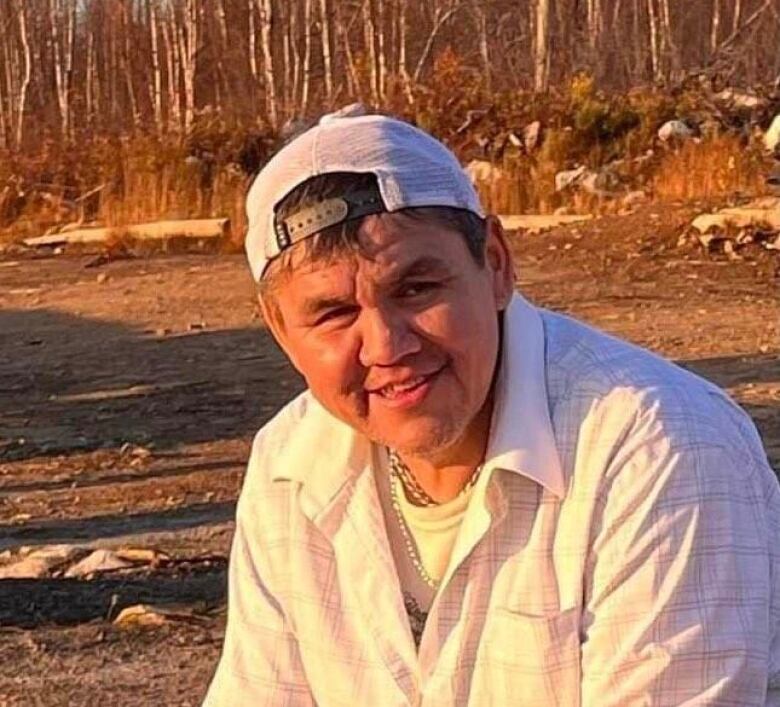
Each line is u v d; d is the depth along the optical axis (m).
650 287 14.13
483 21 37.72
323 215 2.14
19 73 41.06
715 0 38.94
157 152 21.20
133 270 16.95
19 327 13.97
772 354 10.83
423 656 2.32
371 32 32.72
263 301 2.26
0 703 4.81
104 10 44.31
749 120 20.67
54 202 21.86
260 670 2.50
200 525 7.08
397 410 2.20
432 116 21.98
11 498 7.91
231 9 41.62
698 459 2.21
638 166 19.64
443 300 2.17
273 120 24.27
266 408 10.03
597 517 2.21
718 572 2.18
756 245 15.41
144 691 4.86
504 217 18.64
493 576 2.27
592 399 2.25
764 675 2.20
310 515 2.43
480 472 2.28
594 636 2.20
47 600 5.88
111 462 8.71
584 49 38.31
